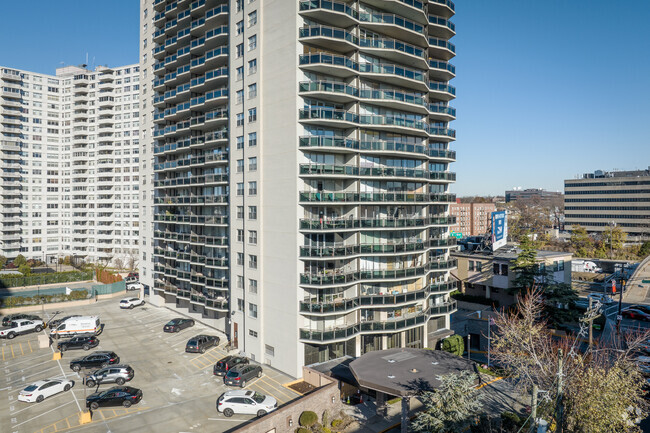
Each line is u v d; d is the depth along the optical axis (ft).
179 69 181.37
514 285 185.78
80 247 398.62
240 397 103.50
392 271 134.41
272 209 131.54
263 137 134.72
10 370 132.57
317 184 129.49
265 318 135.54
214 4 160.45
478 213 522.06
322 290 127.24
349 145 127.95
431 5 147.13
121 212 380.17
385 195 135.13
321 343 121.60
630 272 277.64
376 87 137.39
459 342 142.31
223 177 159.33
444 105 159.33
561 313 162.91
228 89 155.02
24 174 388.16
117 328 179.01
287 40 125.39
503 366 120.16
